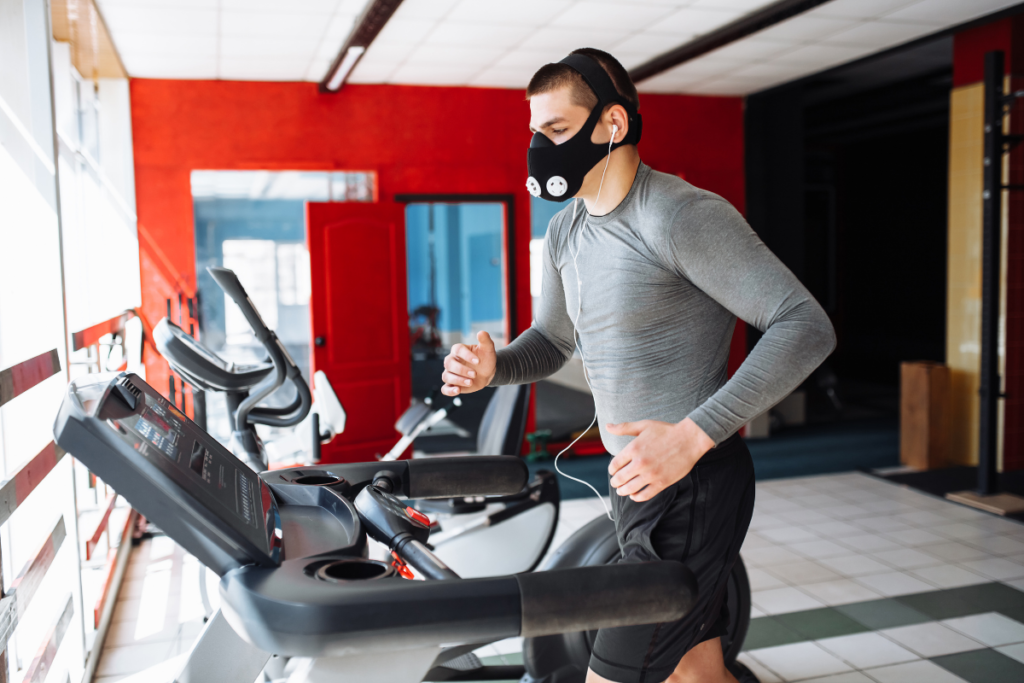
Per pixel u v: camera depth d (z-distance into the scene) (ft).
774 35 15.90
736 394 3.56
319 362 17.72
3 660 5.43
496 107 19.70
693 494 4.50
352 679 3.20
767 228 22.16
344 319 17.93
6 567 7.00
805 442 21.07
